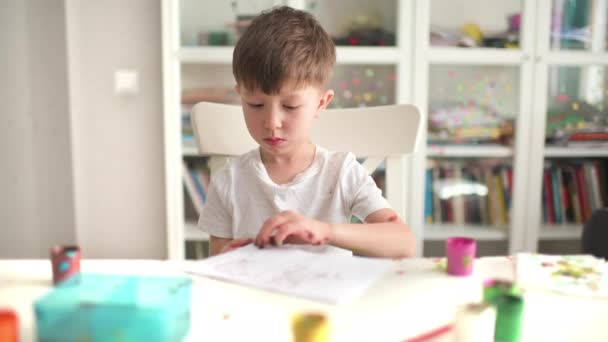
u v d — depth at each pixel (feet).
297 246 3.02
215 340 1.72
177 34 6.79
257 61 3.07
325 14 7.06
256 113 3.21
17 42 7.55
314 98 3.27
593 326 1.86
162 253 7.55
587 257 2.67
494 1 6.92
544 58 6.81
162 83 7.23
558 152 7.08
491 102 7.17
